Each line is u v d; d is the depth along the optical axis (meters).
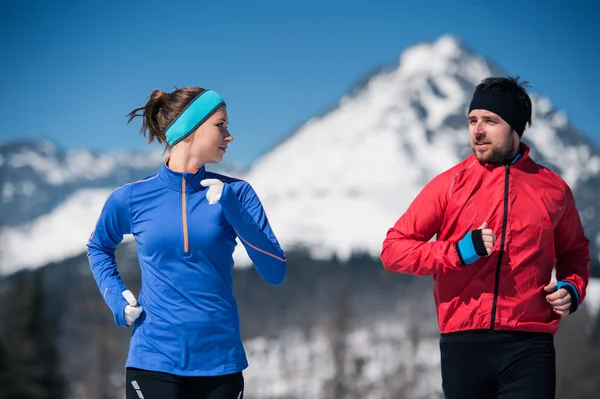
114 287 3.69
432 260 3.66
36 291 34.88
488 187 3.76
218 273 3.62
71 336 46.34
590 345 40.19
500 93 3.74
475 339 3.68
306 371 67.88
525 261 3.68
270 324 97.44
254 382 72.81
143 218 3.67
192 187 3.68
